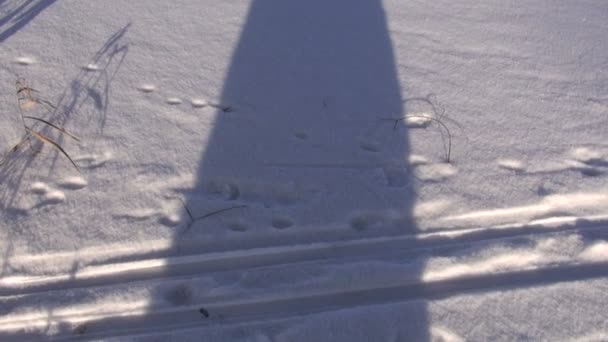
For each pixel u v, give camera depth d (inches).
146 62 107.8
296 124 97.5
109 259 73.2
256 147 91.8
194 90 102.3
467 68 116.2
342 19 129.0
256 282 71.7
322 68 112.0
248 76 107.5
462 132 99.0
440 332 67.6
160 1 127.6
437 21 131.8
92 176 83.6
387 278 73.7
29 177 82.2
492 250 78.5
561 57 122.8
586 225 84.0
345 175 88.6
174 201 81.4
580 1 147.7
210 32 119.0
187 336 65.2
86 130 91.1
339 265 74.6
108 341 64.4
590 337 68.2
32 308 67.1
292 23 125.4
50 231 75.4
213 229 77.8
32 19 115.6
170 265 73.3
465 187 88.2
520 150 96.1
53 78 100.7
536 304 71.6
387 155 93.3
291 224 80.2
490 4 141.5
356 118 100.2
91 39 112.2
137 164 86.2
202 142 91.4
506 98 108.4
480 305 71.1
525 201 86.7
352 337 66.0
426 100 106.0
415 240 80.0
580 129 102.1
